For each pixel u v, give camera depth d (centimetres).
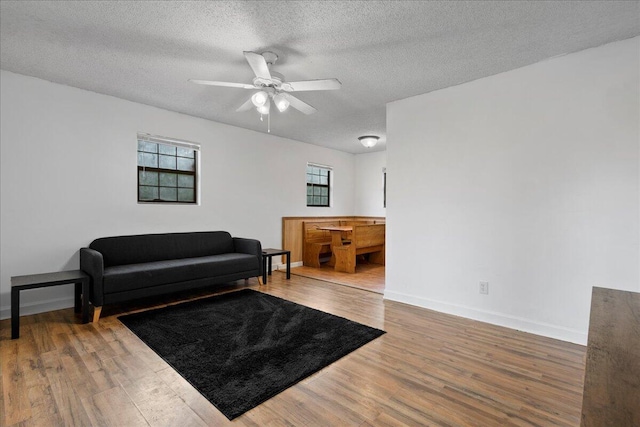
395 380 198
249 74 297
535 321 274
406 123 359
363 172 715
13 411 164
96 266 292
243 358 224
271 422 159
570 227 258
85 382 191
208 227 455
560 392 186
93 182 350
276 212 554
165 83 323
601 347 100
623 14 203
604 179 243
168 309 329
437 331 277
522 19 209
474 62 271
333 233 572
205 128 449
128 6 197
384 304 357
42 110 316
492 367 215
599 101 244
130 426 155
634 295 157
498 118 293
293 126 486
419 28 220
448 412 168
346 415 165
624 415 67
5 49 254
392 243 373
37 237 316
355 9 198
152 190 408
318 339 257
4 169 298
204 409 168
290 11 200
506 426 157
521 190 281
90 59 270
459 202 319
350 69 284
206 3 194
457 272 321
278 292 405
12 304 251
